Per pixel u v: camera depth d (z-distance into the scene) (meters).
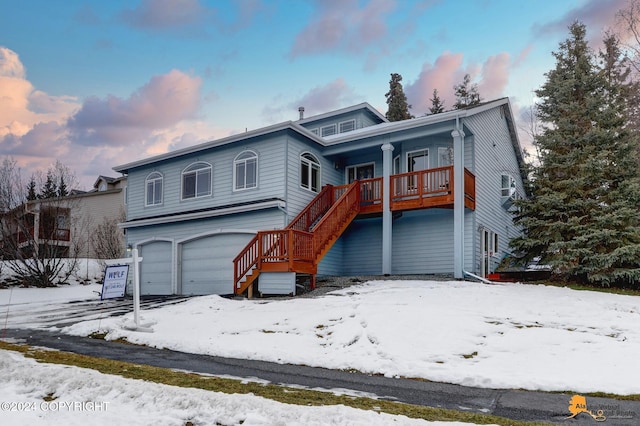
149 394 4.83
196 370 7.00
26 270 23.34
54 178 26.33
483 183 18.11
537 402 5.64
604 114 15.02
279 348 8.56
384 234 16.78
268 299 13.61
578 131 15.41
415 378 6.89
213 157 19.20
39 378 5.43
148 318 11.45
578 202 14.42
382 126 19.11
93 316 13.22
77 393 4.94
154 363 7.49
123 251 28.73
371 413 4.31
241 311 11.84
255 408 4.40
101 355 8.14
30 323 12.31
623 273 13.30
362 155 19.64
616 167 14.72
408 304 11.12
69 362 6.88
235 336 9.57
